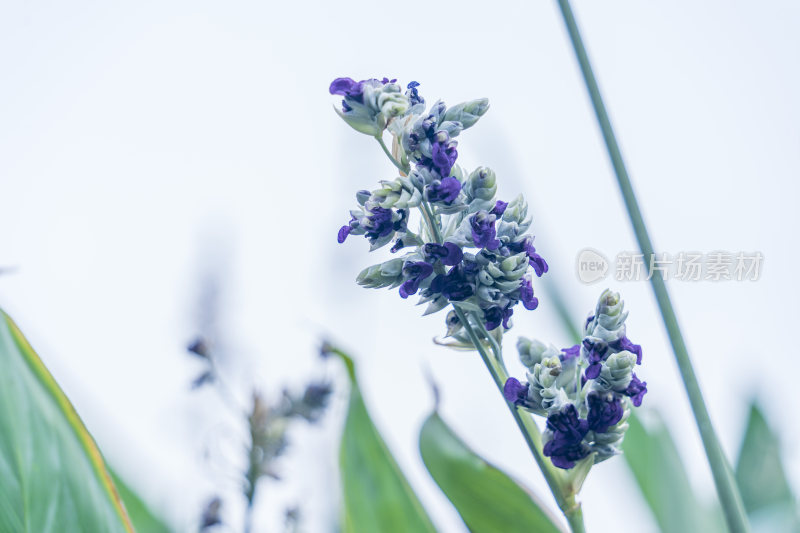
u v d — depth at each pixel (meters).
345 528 1.08
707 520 1.34
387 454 1.08
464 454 0.98
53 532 0.91
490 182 0.88
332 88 0.89
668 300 0.89
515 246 0.88
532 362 0.89
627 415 0.87
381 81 0.90
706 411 0.87
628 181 0.90
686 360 0.88
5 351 0.92
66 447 0.92
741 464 1.34
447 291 0.87
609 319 0.87
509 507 0.97
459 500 0.97
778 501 1.31
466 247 0.88
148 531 1.13
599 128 0.90
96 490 0.92
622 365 0.86
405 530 1.07
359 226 0.88
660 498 1.32
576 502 0.88
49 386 0.93
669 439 1.37
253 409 1.20
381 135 0.89
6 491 0.90
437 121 0.89
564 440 0.87
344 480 1.08
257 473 1.18
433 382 1.00
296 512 1.18
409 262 0.87
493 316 0.88
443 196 0.87
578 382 0.88
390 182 0.87
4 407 0.91
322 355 1.17
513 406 0.89
